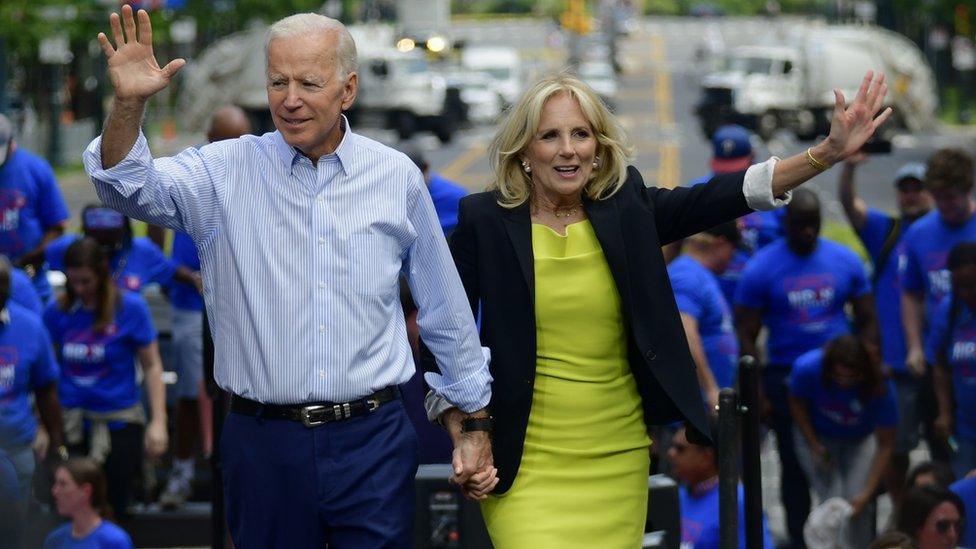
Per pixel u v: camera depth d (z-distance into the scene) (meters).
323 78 8.59
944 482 15.21
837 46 95.50
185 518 19.39
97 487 15.00
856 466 17.62
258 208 8.75
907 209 20.02
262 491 8.85
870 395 17.41
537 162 9.27
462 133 100.88
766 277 18.69
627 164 9.48
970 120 111.88
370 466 8.83
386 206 8.82
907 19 129.75
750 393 11.86
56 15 65.81
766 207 9.26
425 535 11.40
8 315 15.56
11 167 19.83
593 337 9.38
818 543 16.66
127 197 8.51
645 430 9.66
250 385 8.77
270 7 98.44
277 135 8.85
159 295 22.84
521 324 9.30
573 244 9.36
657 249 9.37
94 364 18.12
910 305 18.88
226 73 83.25
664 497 11.67
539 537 9.33
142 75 8.38
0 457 13.66
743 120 94.75
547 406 9.41
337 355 8.73
